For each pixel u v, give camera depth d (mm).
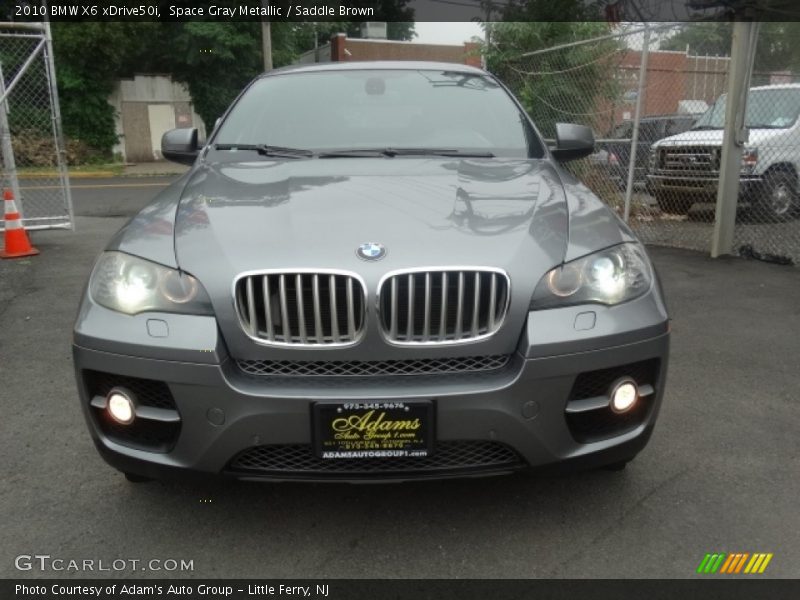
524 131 3555
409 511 2627
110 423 2355
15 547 2439
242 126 3633
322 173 3025
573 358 2213
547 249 2322
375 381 2188
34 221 8719
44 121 16359
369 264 2195
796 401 3600
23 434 3277
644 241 7719
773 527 2521
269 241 2297
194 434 2215
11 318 5082
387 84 3820
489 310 2213
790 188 8820
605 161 8969
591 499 2701
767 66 10039
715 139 8352
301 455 2244
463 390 2152
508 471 2283
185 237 2381
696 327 4777
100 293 2340
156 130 24500
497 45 10719
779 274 6227
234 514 2621
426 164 3154
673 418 3406
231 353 2209
